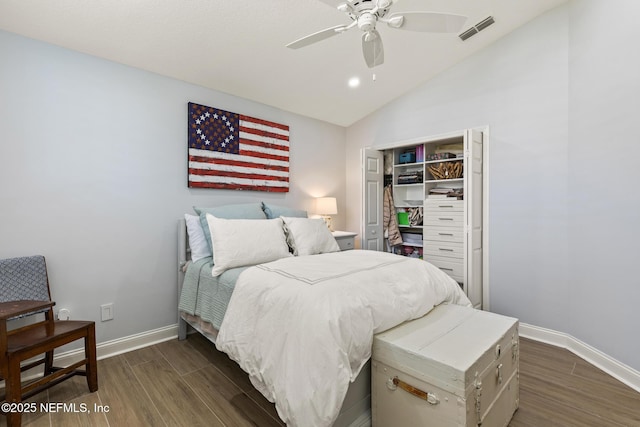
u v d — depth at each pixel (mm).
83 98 2277
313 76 3131
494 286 3031
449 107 3326
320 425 1271
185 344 2635
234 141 3141
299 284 1661
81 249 2279
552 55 2648
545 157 2701
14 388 1554
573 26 2498
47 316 1979
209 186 2943
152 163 2625
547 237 2701
